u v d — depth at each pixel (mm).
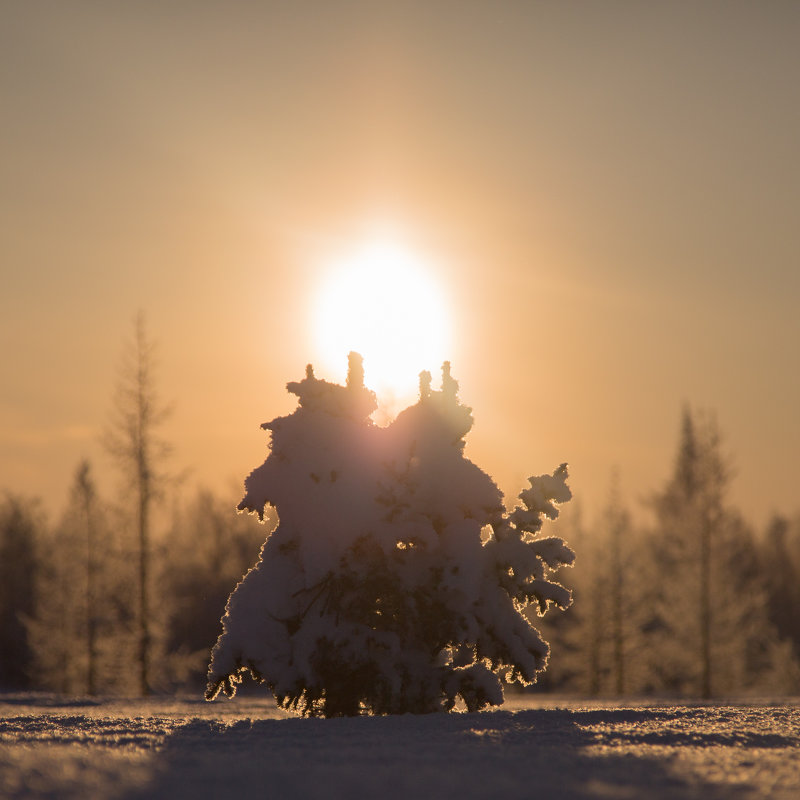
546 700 38094
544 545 18359
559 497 18547
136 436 41844
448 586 17453
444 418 18203
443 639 17656
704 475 51062
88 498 47406
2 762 11391
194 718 18469
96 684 45844
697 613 50625
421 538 17422
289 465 17719
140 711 23938
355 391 18391
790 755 12000
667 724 15625
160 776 10195
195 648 73250
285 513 17609
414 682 17484
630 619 58281
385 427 18312
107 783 9867
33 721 18266
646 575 59688
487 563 18203
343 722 15820
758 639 60812
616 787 9406
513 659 18078
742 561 72312
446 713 16953
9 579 71188
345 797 8938
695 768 10719
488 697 17641
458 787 9344
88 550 46938
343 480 17531
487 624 17969
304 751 12102
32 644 52844
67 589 51500
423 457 17828
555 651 67750
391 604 17578
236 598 17859
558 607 18375
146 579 42406
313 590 17516
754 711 19297
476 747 12367
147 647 42531
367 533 17281
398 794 9047
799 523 99938
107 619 46375
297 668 17219
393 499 17500
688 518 51531
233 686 17828
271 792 9203
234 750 12406
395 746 12562
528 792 9117
